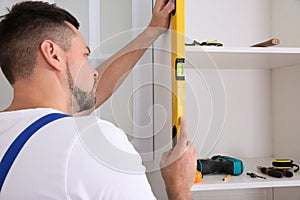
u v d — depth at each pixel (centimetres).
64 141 70
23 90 81
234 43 169
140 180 73
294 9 155
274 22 170
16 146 71
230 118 170
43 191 68
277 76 170
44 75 80
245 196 170
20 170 69
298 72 155
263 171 138
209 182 123
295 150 158
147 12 149
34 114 75
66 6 143
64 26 84
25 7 85
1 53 82
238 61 146
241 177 131
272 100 174
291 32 158
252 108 172
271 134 174
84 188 68
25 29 81
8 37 81
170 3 108
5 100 139
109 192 68
